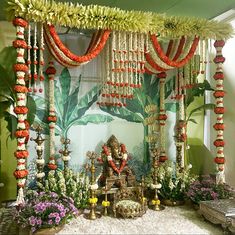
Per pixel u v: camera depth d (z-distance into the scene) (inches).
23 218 87.8
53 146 118.3
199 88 135.6
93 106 129.3
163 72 134.0
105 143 129.0
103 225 97.7
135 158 134.9
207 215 100.6
